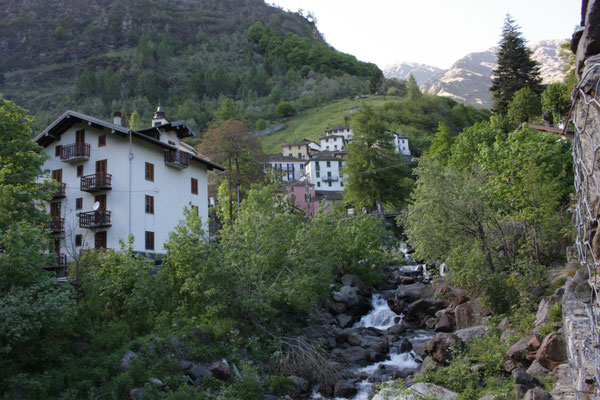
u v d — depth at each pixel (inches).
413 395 601.3
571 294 492.7
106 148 1380.4
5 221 777.6
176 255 956.0
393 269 1635.1
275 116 7204.7
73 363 657.0
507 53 3065.9
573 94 255.4
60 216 1400.1
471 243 1001.5
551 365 576.4
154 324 837.8
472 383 635.5
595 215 229.5
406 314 1157.1
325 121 6461.6
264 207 1065.5
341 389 747.4
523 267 852.0
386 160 2532.0
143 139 1376.7
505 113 2967.5
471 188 1032.8
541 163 991.0
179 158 1504.7
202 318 892.6
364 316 1190.3
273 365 820.0
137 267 884.0
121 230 1309.1
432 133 5369.1
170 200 1476.4
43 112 6574.8
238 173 2361.0
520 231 1036.5
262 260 943.0
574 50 285.3
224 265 921.5
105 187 1330.0
